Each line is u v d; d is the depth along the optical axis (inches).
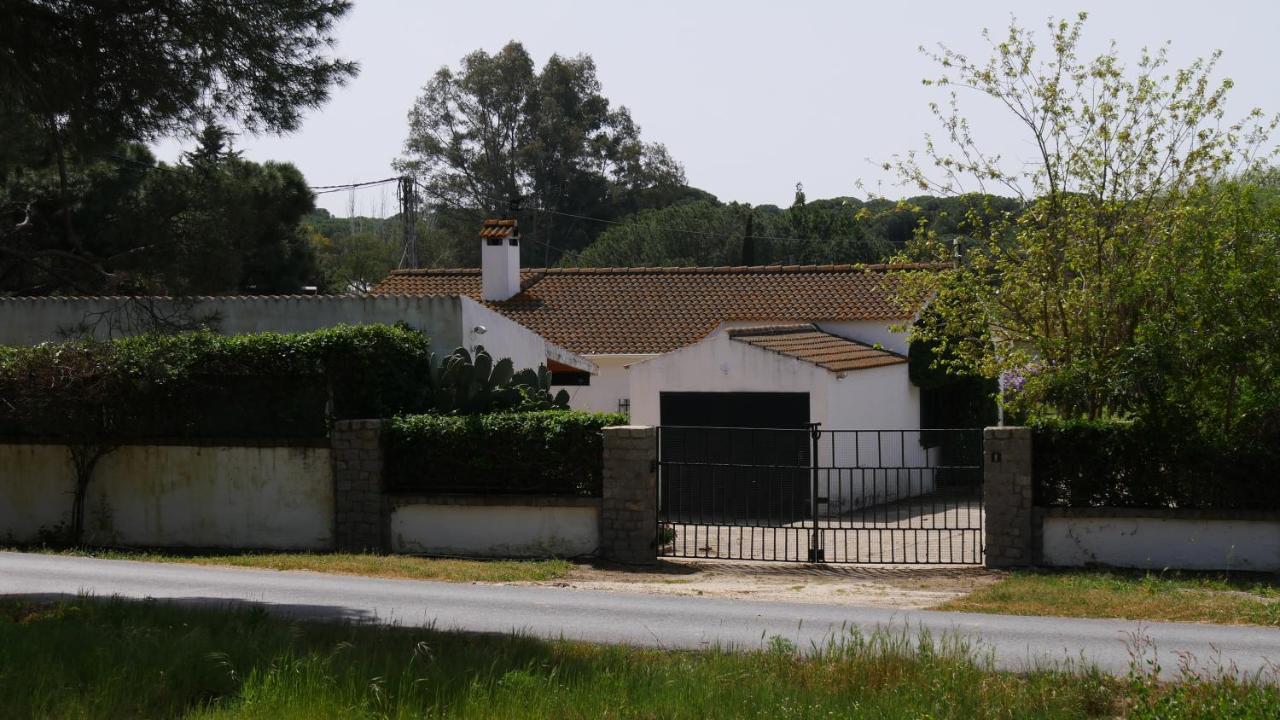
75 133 514.6
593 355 1206.3
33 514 734.5
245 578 582.2
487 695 319.6
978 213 818.8
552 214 2554.1
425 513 690.8
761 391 948.6
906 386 1133.7
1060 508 629.9
